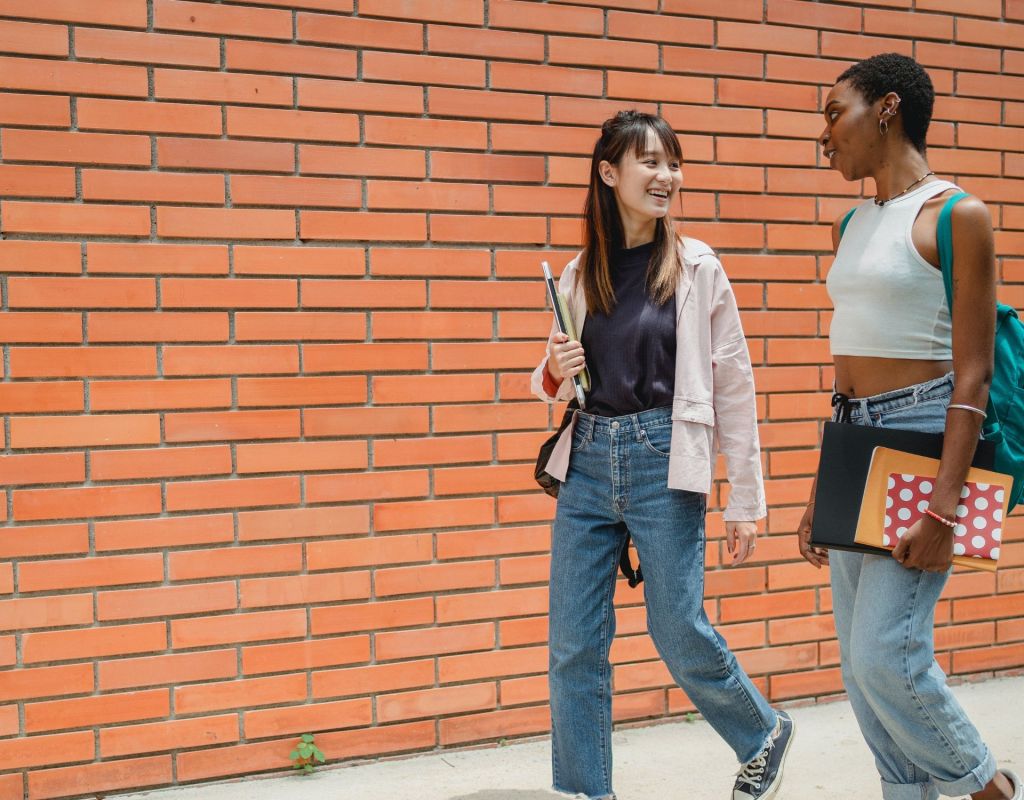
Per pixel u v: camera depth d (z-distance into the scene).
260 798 3.24
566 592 2.90
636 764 3.50
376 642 3.53
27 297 3.14
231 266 3.35
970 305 2.39
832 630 4.12
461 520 3.62
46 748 3.17
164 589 3.29
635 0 3.80
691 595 2.79
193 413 3.32
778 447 4.04
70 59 3.16
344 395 3.48
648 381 2.79
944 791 2.61
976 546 2.44
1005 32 4.35
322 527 3.46
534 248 3.70
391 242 3.53
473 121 3.61
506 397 3.67
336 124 3.45
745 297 3.99
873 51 4.14
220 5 3.31
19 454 3.14
